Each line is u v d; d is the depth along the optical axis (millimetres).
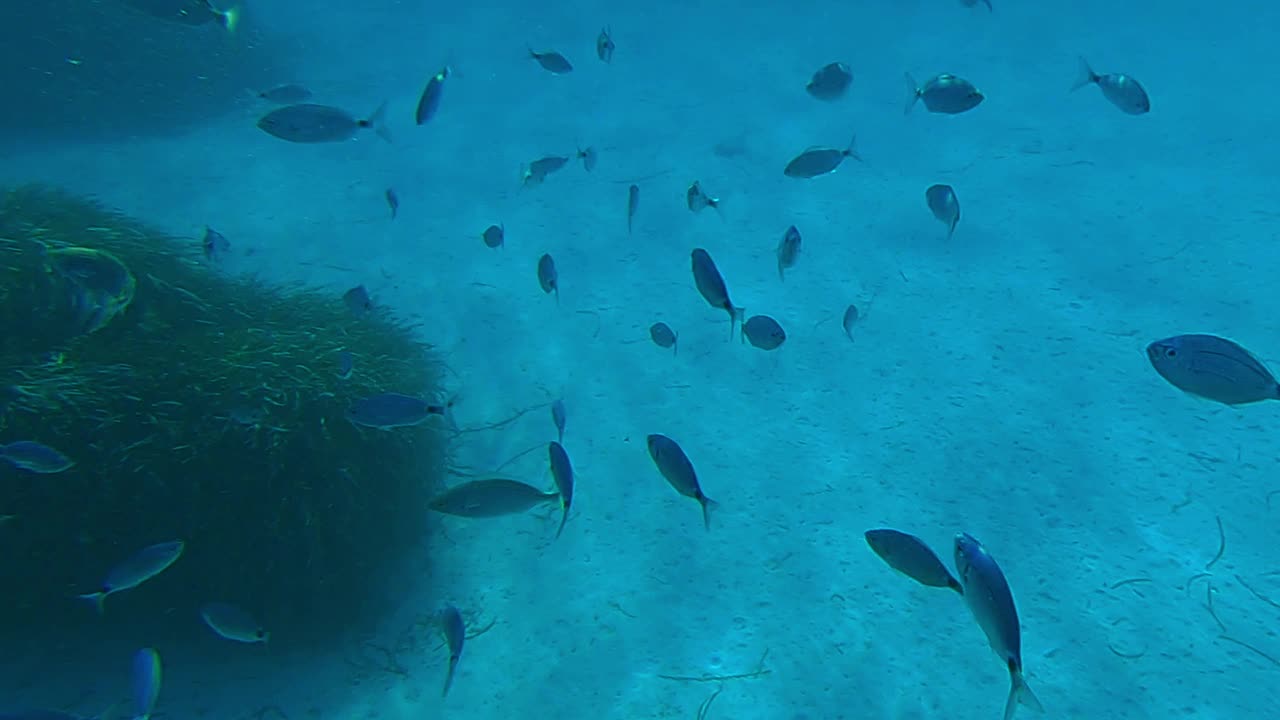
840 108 14305
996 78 15242
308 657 4148
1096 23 19469
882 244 8688
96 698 3762
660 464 3270
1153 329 6383
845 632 3938
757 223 9625
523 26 23734
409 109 15484
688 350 6949
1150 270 7375
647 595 4355
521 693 3789
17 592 3871
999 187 9984
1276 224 7977
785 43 19891
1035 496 4727
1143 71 14727
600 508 5125
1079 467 4914
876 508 4820
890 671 3674
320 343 5094
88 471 3840
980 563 2049
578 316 7699
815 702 3551
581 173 11898
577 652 4008
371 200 10969
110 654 4020
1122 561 4141
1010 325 6750
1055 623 3803
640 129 13898
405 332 6312
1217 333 6203
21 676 3842
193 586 4098
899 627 3932
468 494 3189
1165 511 4445
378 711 3771
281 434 4180
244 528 4059
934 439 5398
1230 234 7891
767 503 4992
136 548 3939
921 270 7977
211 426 4090
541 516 5113
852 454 5367
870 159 11578
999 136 12000
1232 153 10141
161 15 4727
